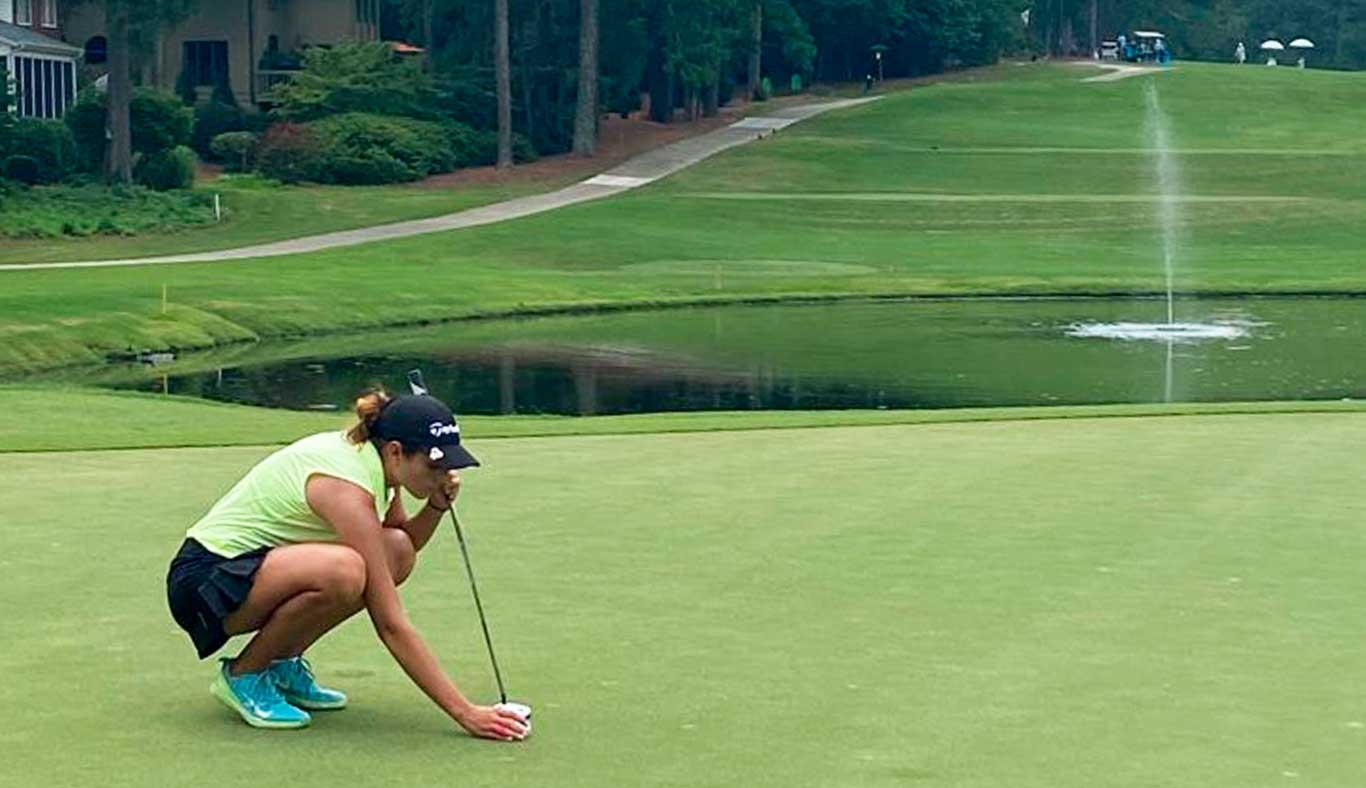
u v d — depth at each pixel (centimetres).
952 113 8456
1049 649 805
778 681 750
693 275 4834
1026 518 1120
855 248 5562
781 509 1148
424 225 5778
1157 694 734
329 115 7200
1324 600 902
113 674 757
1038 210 6244
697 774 632
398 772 633
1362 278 4866
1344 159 7319
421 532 712
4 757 645
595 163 7262
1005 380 2923
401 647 675
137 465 1354
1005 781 625
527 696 729
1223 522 1109
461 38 7831
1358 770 638
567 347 3466
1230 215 6150
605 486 1244
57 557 983
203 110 7325
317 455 680
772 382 2920
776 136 7831
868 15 9962
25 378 3028
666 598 902
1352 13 14438
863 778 628
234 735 674
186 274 4400
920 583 938
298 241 5419
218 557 682
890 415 1814
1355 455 1412
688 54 8000
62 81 6912
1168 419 1739
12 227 5325
